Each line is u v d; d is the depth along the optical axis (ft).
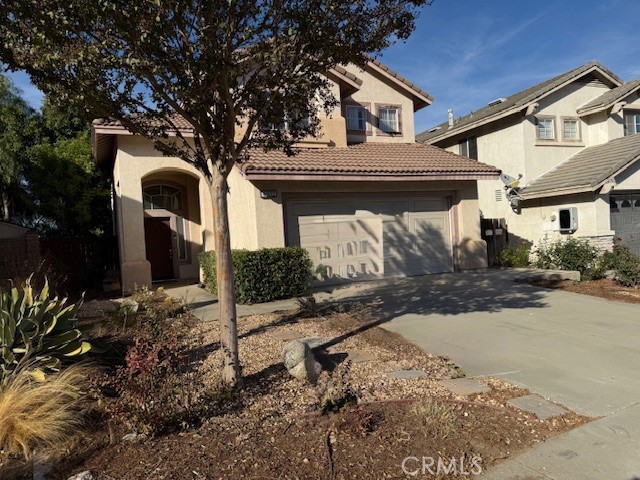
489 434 14.14
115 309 27.53
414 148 51.49
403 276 45.11
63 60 14.97
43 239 50.75
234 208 43.57
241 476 11.69
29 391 13.92
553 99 59.41
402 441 13.53
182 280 52.47
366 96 52.34
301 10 16.88
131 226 44.14
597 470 12.36
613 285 40.93
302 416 14.90
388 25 18.92
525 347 23.40
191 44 15.79
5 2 14.75
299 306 31.68
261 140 20.76
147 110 18.19
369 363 20.38
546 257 48.65
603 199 50.39
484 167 46.19
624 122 60.34
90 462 12.39
